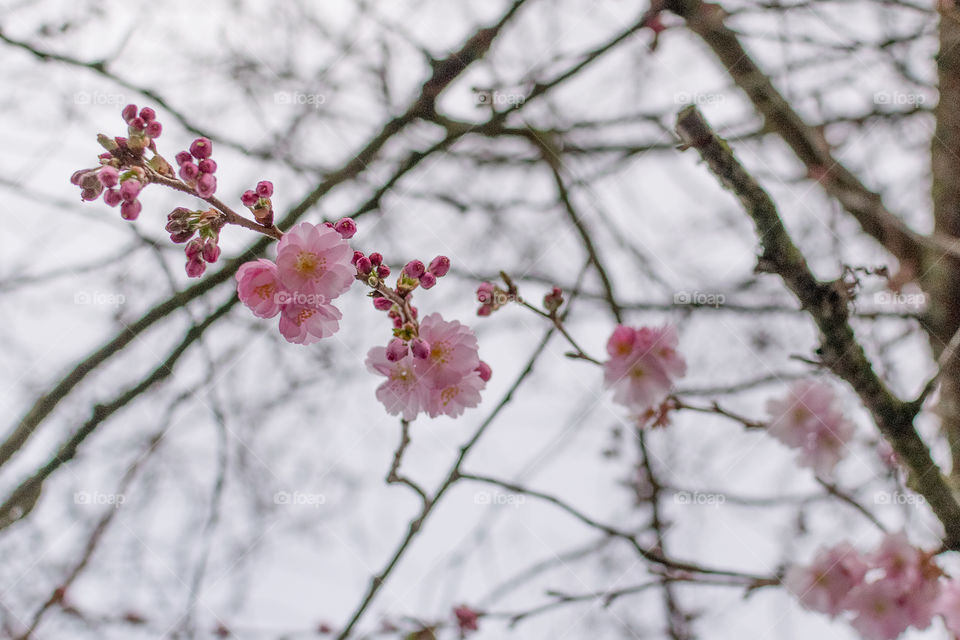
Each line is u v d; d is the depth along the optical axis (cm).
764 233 195
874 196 320
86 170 141
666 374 207
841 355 199
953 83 317
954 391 261
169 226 146
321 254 159
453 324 178
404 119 332
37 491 274
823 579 211
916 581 204
